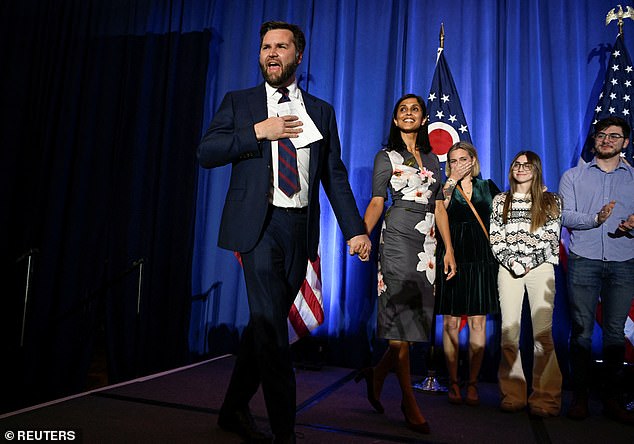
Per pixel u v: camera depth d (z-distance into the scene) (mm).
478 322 2562
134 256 3773
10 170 4047
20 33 4199
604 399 2334
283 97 1617
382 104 3521
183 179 3809
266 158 1512
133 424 1864
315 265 3182
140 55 4062
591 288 2408
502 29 3455
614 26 3277
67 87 4098
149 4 4066
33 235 4000
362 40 3637
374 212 2119
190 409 2105
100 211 3924
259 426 1916
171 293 3715
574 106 3277
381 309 2111
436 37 3539
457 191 2697
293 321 3037
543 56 3363
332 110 1766
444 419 2189
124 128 3979
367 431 1938
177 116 3891
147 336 3701
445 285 2611
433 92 3375
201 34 3947
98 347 4348
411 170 2188
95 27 4172
